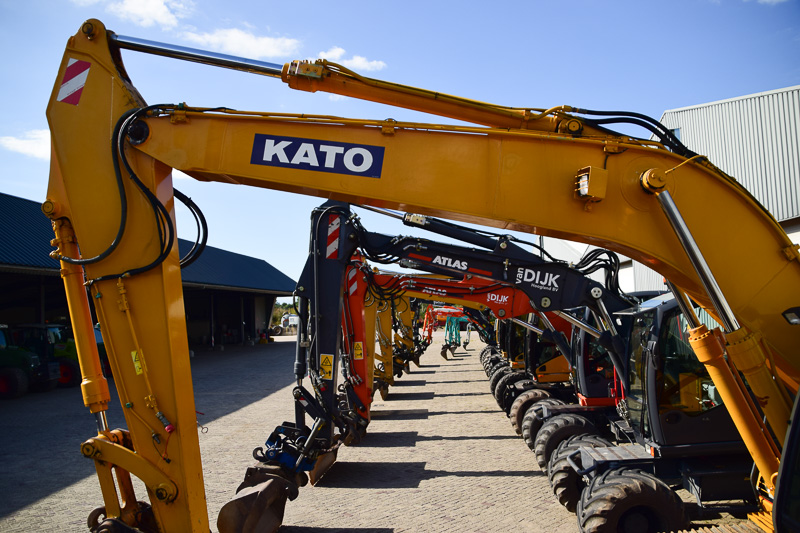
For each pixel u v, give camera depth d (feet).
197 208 15.71
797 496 9.35
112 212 14.30
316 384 22.80
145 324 14.21
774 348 12.46
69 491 25.48
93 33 14.48
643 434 20.04
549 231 13.25
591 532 16.08
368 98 14.25
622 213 12.87
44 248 61.46
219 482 26.30
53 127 14.49
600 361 28.50
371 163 13.42
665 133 13.35
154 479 14.19
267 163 13.69
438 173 13.28
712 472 17.97
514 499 23.08
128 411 14.34
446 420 40.16
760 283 12.57
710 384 18.99
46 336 60.44
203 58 14.23
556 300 19.98
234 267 125.08
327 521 21.22
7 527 21.21
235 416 42.60
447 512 21.84
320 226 23.21
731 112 55.42
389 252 21.83
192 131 13.93
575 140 12.98
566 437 23.75
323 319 23.07
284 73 13.97
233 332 133.90
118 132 13.98
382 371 50.55
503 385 41.14
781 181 52.80
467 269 20.44
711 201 12.73
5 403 51.47
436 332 177.06
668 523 16.02
